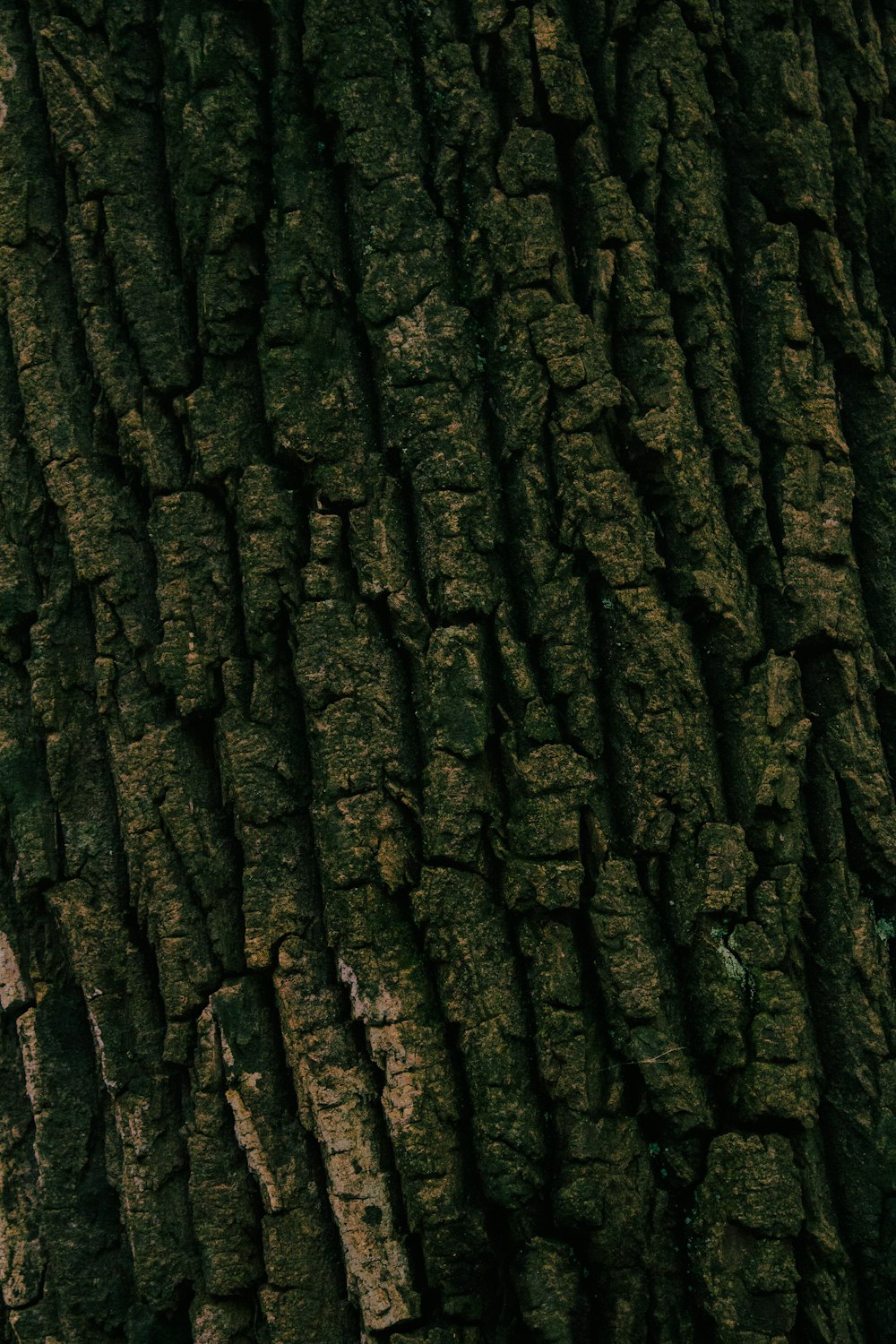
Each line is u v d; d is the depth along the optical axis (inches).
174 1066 34.5
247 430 35.1
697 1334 33.5
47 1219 34.4
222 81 35.5
